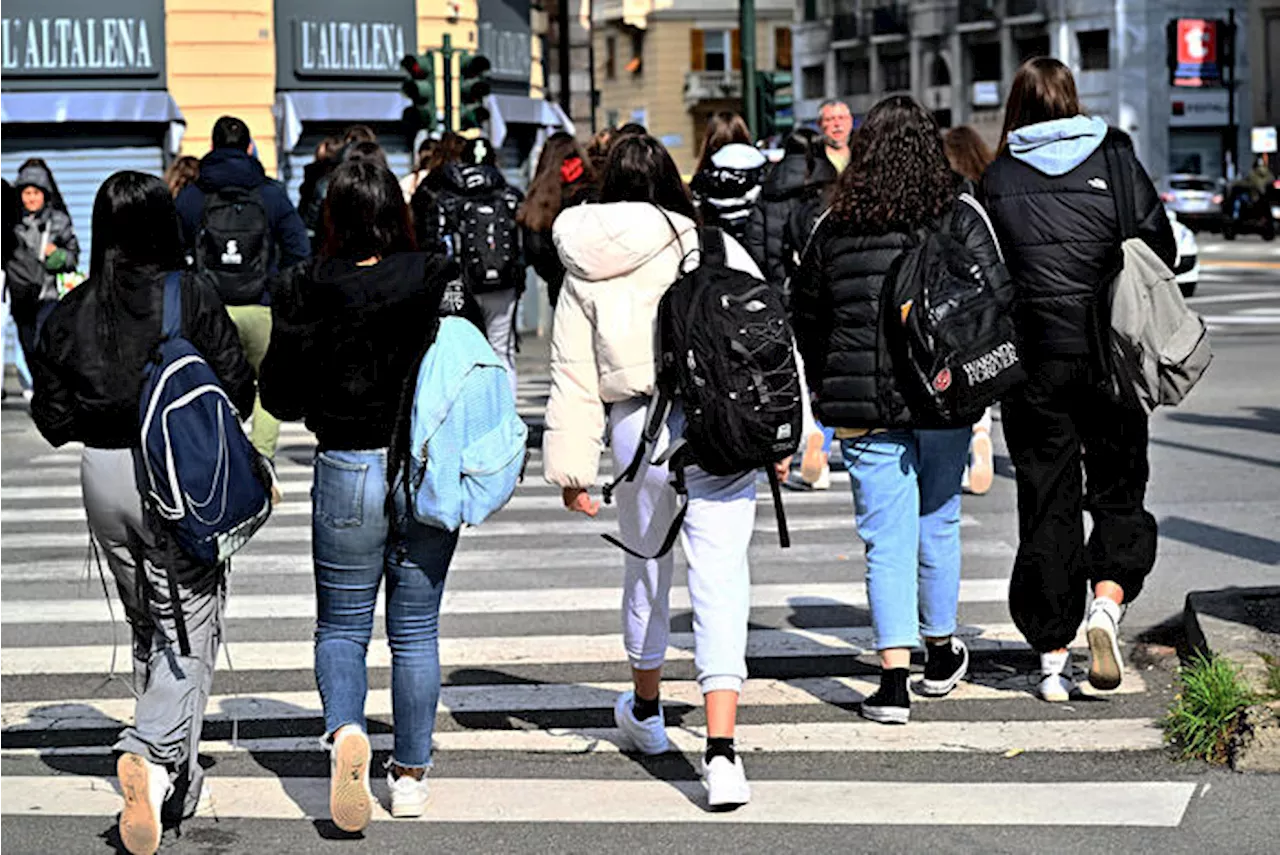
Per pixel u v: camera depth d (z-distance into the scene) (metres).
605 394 10.23
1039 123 11.65
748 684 12.59
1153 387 11.48
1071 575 11.76
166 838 9.71
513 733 11.52
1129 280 11.41
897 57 137.12
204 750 11.33
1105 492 11.88
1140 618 13.95
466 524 9.41
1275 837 9.38
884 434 11.29
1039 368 11.54
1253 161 118.12
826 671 12.90
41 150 39.00
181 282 9.39
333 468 9.46
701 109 151.75
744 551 10.15
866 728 11.44
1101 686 11.70
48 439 9.47
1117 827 9.57
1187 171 117.69
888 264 11.02
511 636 14.09
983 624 14.02
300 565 17.08
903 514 11.38
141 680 10.09
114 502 9.38
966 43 129.88
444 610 15.01
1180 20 116.44
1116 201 11.43
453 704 12.20
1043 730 11.29
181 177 23.11
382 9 41.62
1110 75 117.38
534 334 42.50
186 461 9.16
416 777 9.93
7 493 21.91
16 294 28.36
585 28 151.88
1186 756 10.68
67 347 9.26
